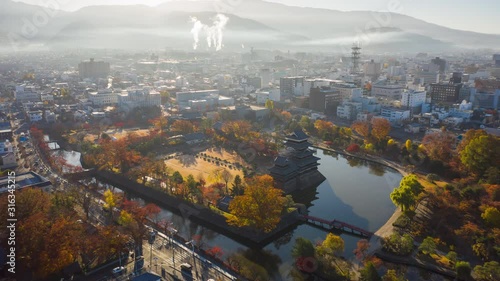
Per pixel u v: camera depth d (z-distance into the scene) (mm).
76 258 186875
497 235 196000
